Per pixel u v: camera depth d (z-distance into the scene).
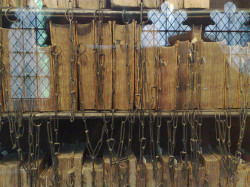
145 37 0.81
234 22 0.94
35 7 0.81
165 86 0.82
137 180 0.85
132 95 0.82
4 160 0.85
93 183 0.83
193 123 0.83
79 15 0.82
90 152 0.94
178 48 0.81
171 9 0.86
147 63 0.81
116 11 0.83
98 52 0.79
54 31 0.78
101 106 0.82
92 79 0.81
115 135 0.93
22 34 0.78
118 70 0.81
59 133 0.92
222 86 0.83
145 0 0.85
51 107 0.81
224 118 0.86
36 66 0.79
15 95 0.79
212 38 0.96
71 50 0.79
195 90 0.82
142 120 0.83
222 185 0.86
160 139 0.95
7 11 0.80
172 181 0.85
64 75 0.80
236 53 0.83
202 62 0.82
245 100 0.84
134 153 0.94
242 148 0.89
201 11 0.87
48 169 0.87
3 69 0.77
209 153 0.89
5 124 0.83
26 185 0.82
